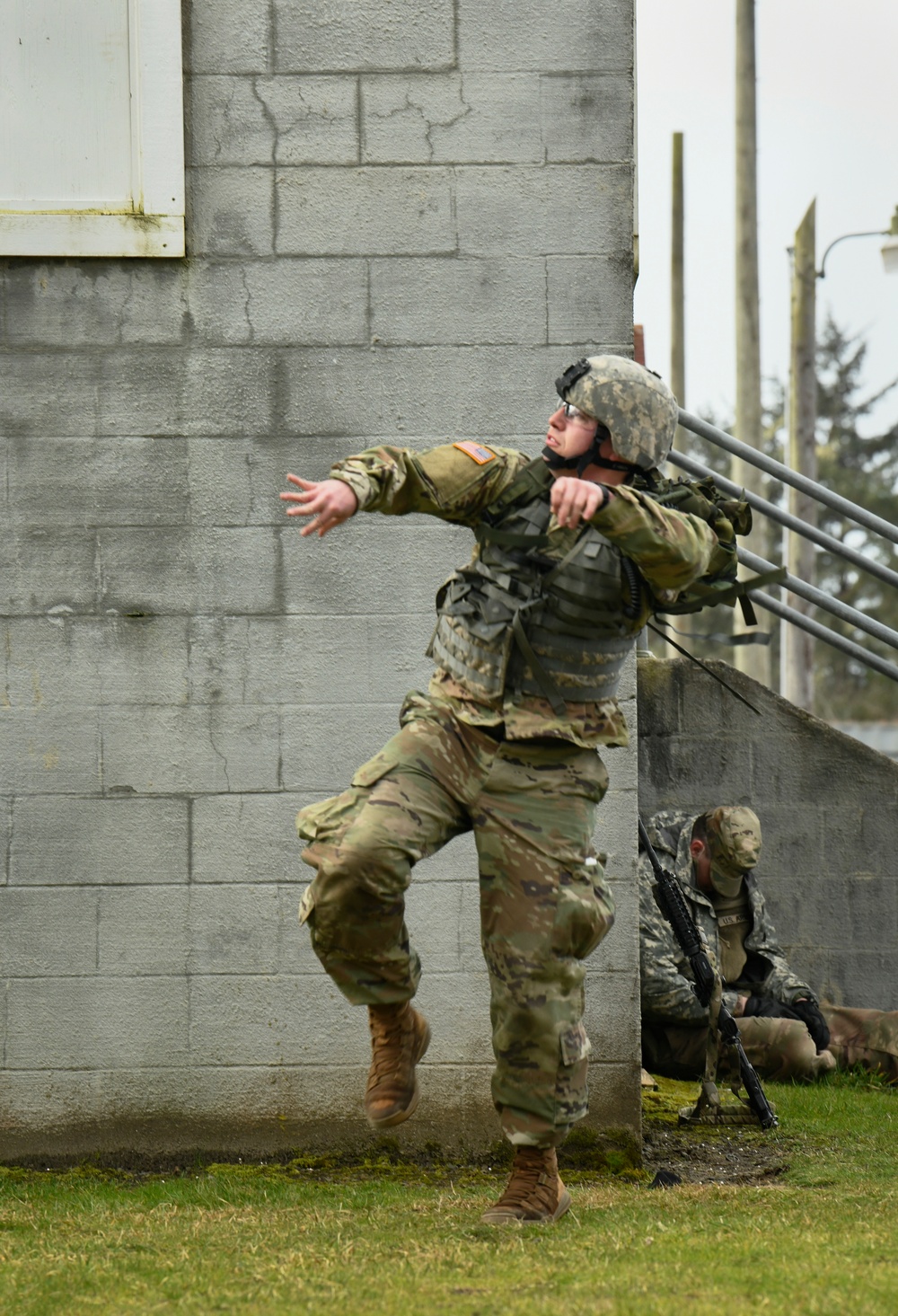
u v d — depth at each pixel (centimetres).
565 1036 966
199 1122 1315
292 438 1343
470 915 1334
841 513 2066
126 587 1334
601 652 956
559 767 961
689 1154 1413
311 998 1323
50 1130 1309
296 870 1328
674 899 1599
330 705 1337
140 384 1338
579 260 1345
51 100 1330
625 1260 891
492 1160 1312
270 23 1345
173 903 1324
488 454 962
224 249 1342
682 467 2077
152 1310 798
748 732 2103
